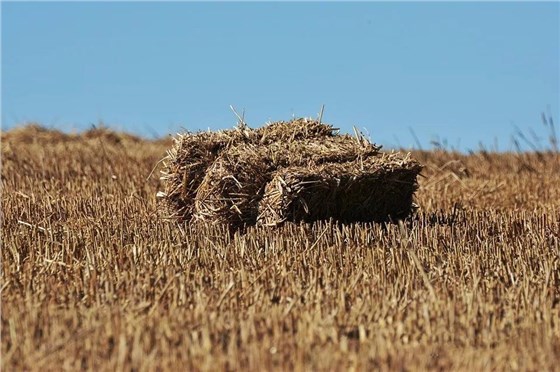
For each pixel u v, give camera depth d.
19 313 30.05
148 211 49.41
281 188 42.72
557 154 77.38
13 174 65.88
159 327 28.83
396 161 45.72
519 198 59.12
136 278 34.62
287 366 26.39
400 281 34.53
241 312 31.09
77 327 29.22
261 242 40.94
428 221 45.88
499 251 39.34
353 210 44.69
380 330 28.95
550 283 35.12
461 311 31.14
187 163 45.47
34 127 88.62
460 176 69.31
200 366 26.11
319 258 38.22
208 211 44.22
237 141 45.84
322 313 30.92
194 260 37.84
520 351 27.98
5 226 44.06
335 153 45.09
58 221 46.16
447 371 26.47
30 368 26.33
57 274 36.28
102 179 64.75
